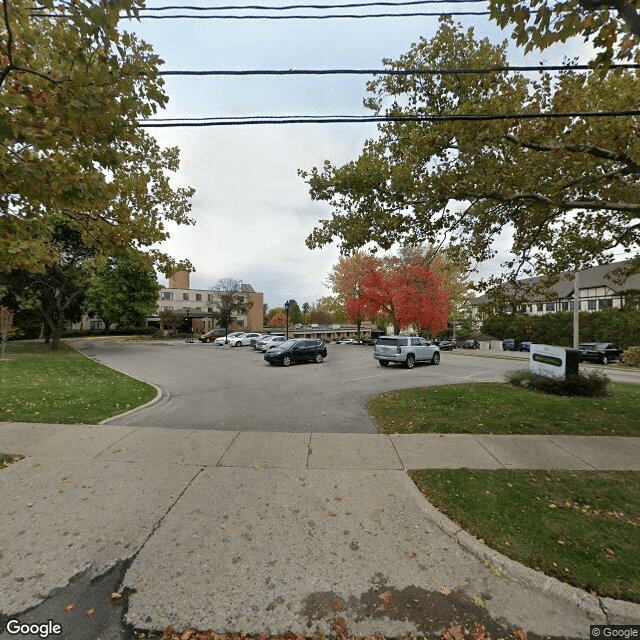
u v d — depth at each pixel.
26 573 2.89
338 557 3.13
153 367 17.45
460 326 51.94
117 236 7.14
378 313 36.53
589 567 2.97
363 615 2.55
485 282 8.95
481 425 6.92
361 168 6.77
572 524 3.59
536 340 41.09
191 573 2.92
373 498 4.11
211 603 2.64
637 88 5.73
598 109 5.91
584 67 4.12
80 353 24.33
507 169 6.83
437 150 6.61
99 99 3.64
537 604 2.66
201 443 5.87
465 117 4.48
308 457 5.30
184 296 68.56
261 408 8.51
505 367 18.30
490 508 3.88
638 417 7.55
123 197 6.50
